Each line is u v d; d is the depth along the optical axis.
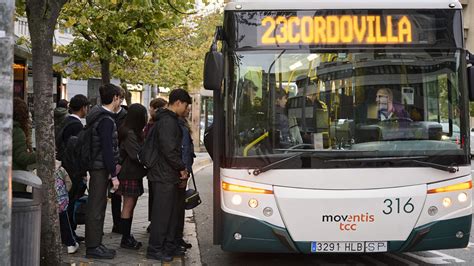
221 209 6.21
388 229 5.96
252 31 6.21
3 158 3.75
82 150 6.81
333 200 5.93
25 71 13.77
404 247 6.00
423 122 6.15
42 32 5.82
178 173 7.07
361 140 6.08
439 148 6.11
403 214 5.97
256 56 6.19
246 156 6.04
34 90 5.85
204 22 20.98
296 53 6.20
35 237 4.75
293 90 6.15
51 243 5.86
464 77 6.26
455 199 6.07
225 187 6.07
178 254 7.50
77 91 24.66
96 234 6.90
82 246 7.68
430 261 7.48
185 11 12.61
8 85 3.77
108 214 10.44
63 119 8.52
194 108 30.83
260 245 5.98
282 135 6.09
